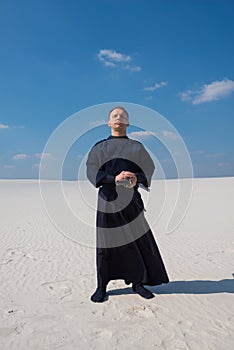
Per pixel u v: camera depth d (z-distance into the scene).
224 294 4.90
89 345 3.54
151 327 3.90
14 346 3.55
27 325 4.03
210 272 6.26
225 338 3.63
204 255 7.75
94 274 6.32
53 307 4.59
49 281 5.88
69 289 5.38
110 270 4.71
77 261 7.46
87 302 4.71
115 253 4.66
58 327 3.96
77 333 3.80
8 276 6.22
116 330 3.84
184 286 5.32
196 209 17.16
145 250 4.64
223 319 4.09
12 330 3.90
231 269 6.45
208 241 9.46
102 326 3.95
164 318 4.12
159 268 4.65
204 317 4.14
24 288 5.48
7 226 12.94
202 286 5.31
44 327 3.97
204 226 12.10
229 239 9.59
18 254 8.21
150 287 5.26
